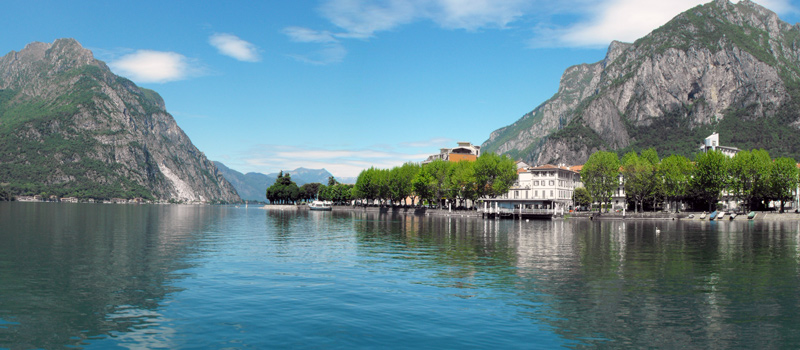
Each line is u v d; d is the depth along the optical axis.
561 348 22.19
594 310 28.53
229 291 32.56
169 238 69.81
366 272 40.53
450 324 25.45
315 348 21.80
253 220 135.50
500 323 25.75
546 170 194.25
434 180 188.62
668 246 63.38
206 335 23.47
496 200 198.88
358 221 132.12
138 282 35.47
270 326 24.83
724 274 40.75
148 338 23.08
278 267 42.81
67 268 41.28
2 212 156.38
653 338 23.72
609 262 47.59
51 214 149.00
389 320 26.00
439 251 56.28
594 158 169.12
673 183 155.88
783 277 39.41
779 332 24.75
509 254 53.66
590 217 150.50
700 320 26.75
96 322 25.50
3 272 39.00
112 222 109.12
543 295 32.19
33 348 21.83
